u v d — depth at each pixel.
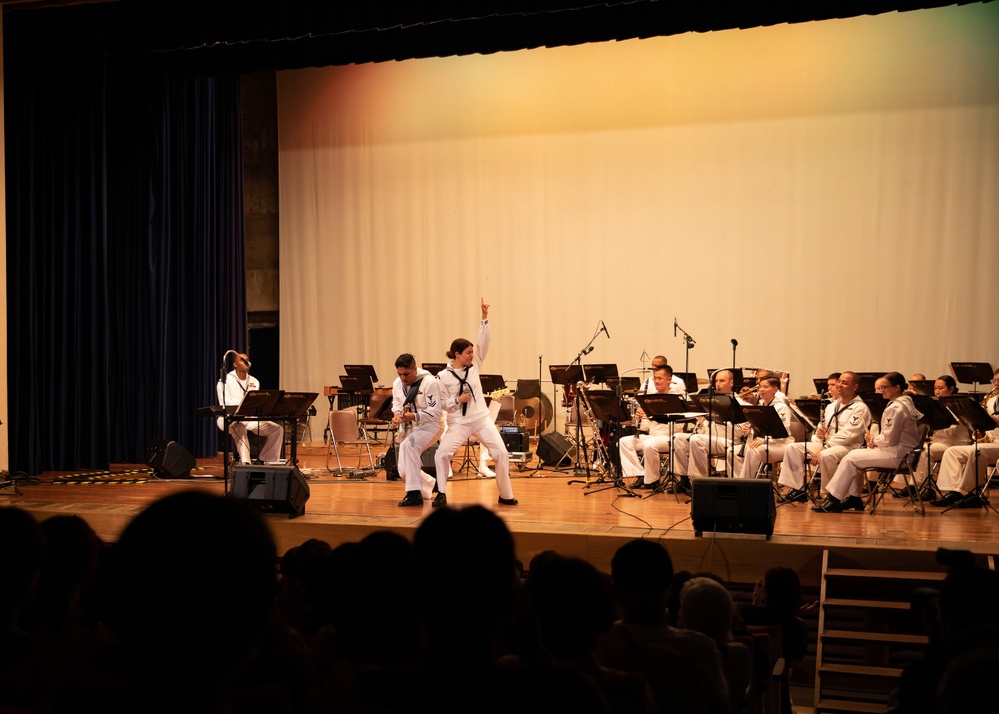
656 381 9.56
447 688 1.49
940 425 7.88
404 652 1.97
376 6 9.40
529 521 7.46
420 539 1.54
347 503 8.40
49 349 11.05
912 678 2.68
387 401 9.94
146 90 11.85
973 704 1.23
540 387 13.03
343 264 14.32
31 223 10.74
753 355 12.66
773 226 12.59
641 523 7.35
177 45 9.93
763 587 5.89
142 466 11.61
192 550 1.17
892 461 7.86
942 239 11.98
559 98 13.43
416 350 14.04
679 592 4.31
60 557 2.37
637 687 2.10
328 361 14.41
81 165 11.34
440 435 8.52
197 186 12.50
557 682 1.49
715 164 12.81
